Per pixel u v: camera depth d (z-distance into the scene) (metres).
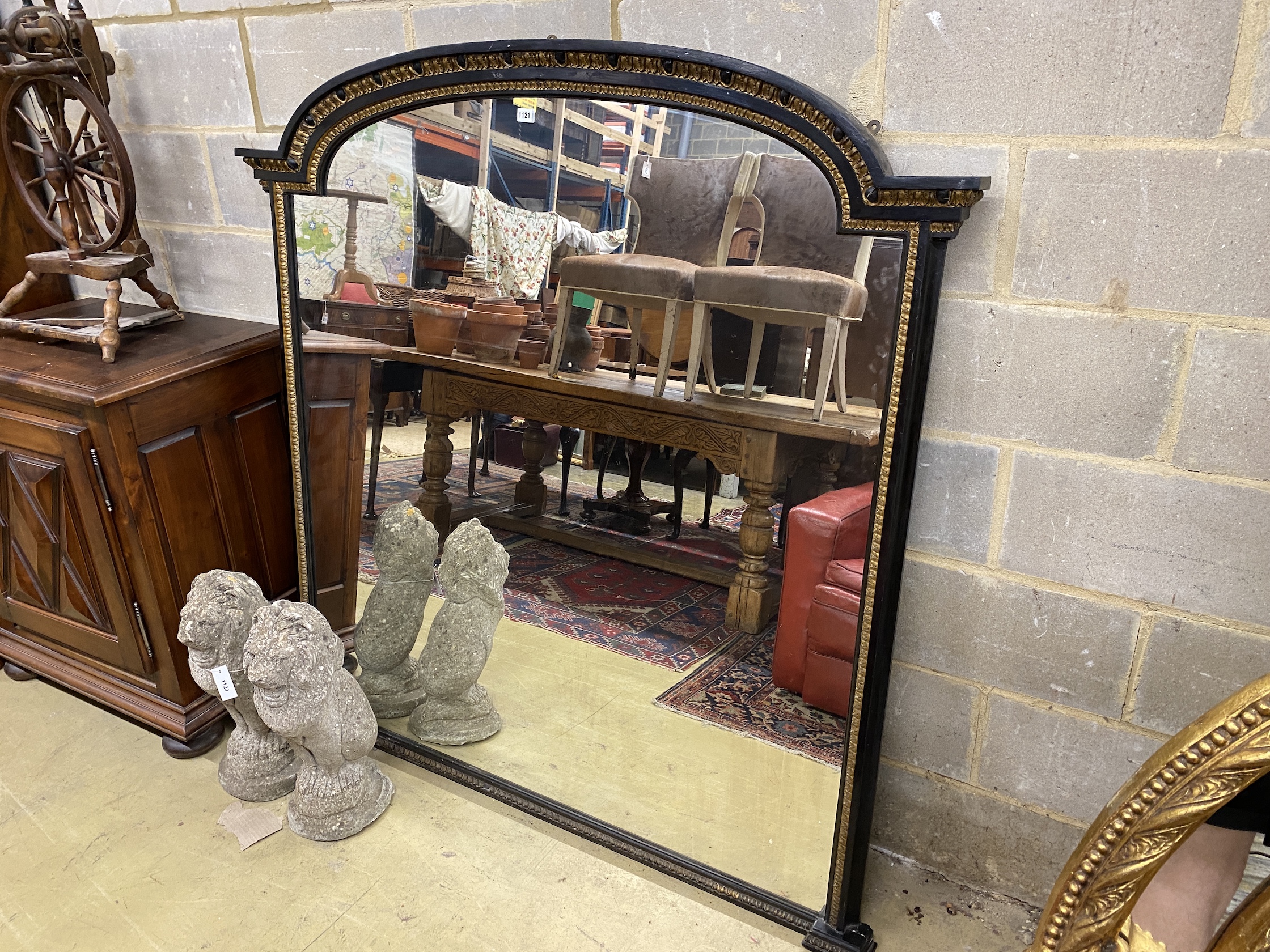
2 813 1.64
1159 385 1.19
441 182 1.51
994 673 1.42
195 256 2.03
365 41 1.60
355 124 1.52
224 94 1.80
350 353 1.73
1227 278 1.12
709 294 1.34
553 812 1.66
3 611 1.97
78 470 1.60
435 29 1.53
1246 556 1.19
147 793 1.72
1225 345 1.14
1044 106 1.16
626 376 1.46
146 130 1.94
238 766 1.72
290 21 1.66
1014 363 1.27
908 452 1.23
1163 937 1.25
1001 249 1.24
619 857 1.61
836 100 1.28
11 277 2.03
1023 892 1.51
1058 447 1.28
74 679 1.92
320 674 1.49
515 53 1.32
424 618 1.83
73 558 1.74
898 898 1.53
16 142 1.79
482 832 1.66
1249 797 1.07
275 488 1.95
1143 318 1.18
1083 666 1.35
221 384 1.75
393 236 1.60
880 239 1.18
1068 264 1.20
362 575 1.87
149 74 1.87
